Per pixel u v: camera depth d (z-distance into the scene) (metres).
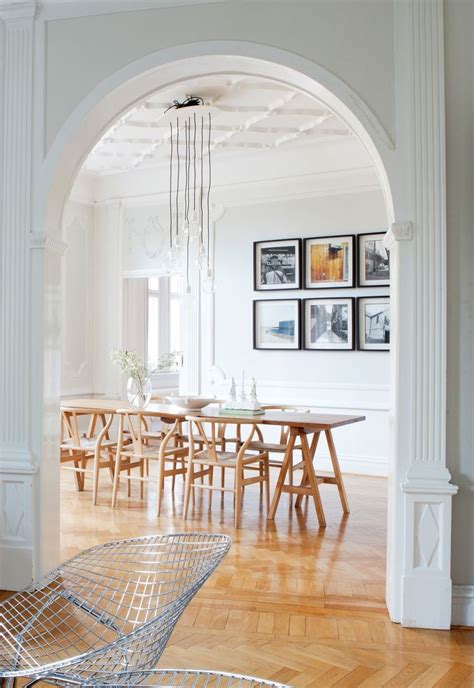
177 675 2.89
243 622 3.51
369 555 4.64
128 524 5.38
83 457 6.64
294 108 6.34
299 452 7.95
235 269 8.26
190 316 8.49
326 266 7.72
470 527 3.62
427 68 3.64
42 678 2.05
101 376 9.12
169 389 11.66
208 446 5.51
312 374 7.81
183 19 3.94
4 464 4.05
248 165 8.13
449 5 3.69
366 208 7.53
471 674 2.97
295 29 3.81
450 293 3.64
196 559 2.38
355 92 3.72
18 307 4.11
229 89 5.83
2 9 4.13
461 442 3.63
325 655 3.14
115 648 2.02
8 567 4.06
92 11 4.06
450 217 3.65
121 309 9.04
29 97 4.13
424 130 3.62
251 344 8.16
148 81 4.12
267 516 5.61
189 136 6.97
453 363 3.63
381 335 7.45
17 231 4.12
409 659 3.12
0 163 4.15
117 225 9.02
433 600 3.52
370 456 7.52
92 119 4.14
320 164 7.73
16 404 4.10
